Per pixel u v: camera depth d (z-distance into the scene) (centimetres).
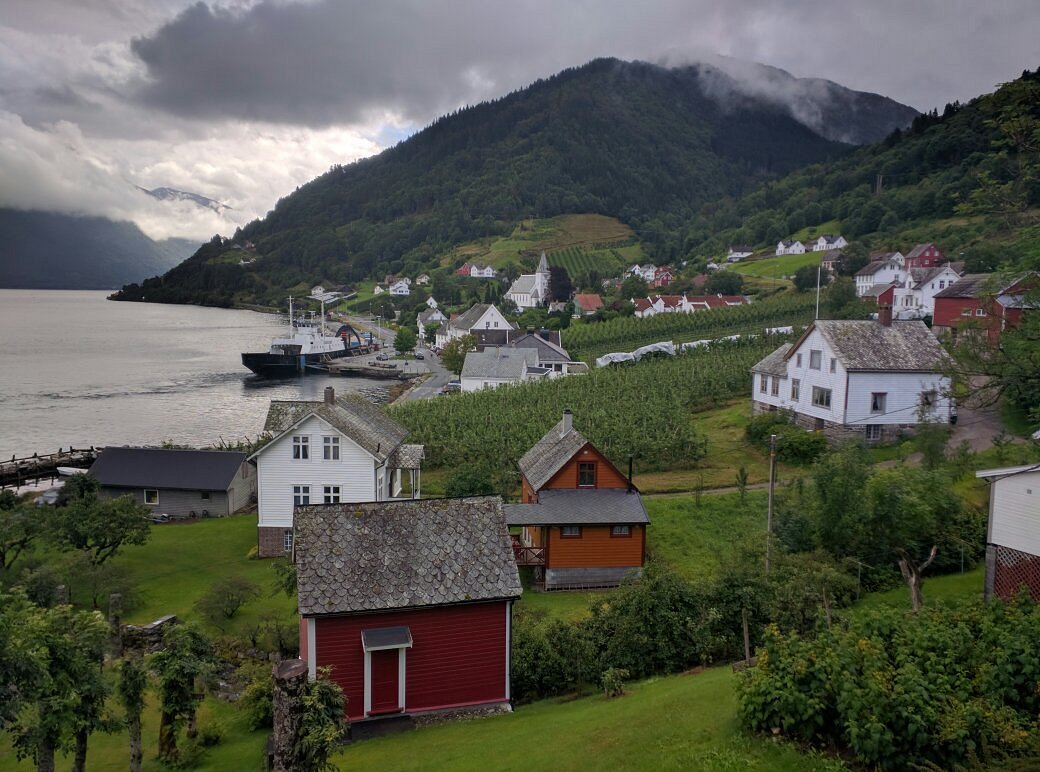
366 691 2306
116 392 11338
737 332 11381
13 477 6003
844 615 2386
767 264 18712
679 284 17275
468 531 2511
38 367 13862
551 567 3806
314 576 2306
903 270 13150
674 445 5428
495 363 9756
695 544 4078
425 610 2347
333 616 2248
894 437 5334
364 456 4338
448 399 7525
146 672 2173
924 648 1623
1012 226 2795
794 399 6012
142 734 2475
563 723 2005
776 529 3434
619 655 2483
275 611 3434
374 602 2283
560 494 3962
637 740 1741
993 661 1573
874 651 1585
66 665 1880
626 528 3834
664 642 2456
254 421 9288
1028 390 2670
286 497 4369
